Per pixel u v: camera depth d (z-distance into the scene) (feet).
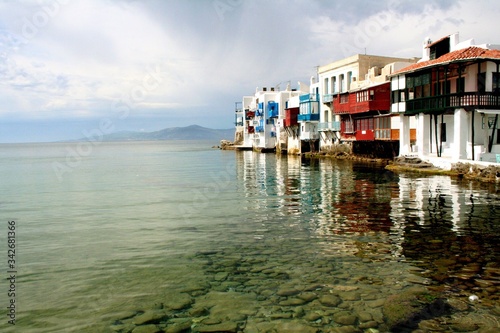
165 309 29.58
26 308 30.19
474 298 29.66
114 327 27.07
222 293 32.12
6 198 89.40
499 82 100.17
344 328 26.02
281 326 26.58
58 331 26.71
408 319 26.81
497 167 87.92
